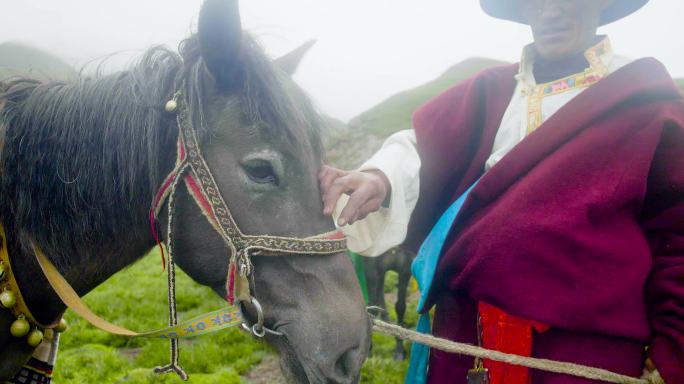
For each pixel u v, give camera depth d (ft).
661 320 4.49
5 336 4.62
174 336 4.49
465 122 5.83
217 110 4.56
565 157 4.67
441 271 5.24
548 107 5.30
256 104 4.46
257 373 15.11
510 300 4.66
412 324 20.26
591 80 5.19
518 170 4.92
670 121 4.55
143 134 4.64
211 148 4.51
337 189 4.83
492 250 4.72
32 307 4.83
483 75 6.02
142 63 4.94
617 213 4.58
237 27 4.30
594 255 4.45
